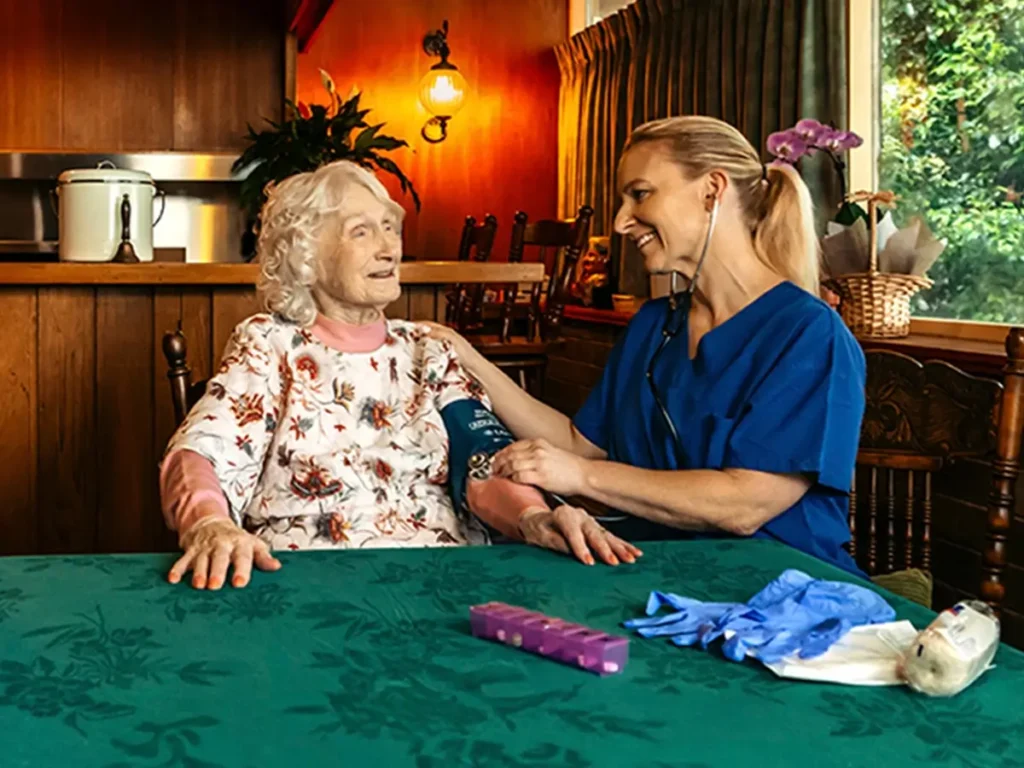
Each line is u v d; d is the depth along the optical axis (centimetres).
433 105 599
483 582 126
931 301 354
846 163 379
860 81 378
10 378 269
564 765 80
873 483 207
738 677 98
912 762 81
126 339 273
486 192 622
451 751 82
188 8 479
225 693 92
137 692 92
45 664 98
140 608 114
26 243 479
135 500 277
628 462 186
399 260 183
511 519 162
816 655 100
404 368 188
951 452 188
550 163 627
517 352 401
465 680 96
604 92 555
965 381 186
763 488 163
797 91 402
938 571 300
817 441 163
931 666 93
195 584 121
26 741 83
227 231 490
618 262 540
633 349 195
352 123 396
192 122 484
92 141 480
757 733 86
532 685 95
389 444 182
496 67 618
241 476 170
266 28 484
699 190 176
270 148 393
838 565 167
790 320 171
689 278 181
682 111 480
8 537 272
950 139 346
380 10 602
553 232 451
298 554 136
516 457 167
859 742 85
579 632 101
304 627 109
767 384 167
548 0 618
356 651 103
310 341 182
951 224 346
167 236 487
